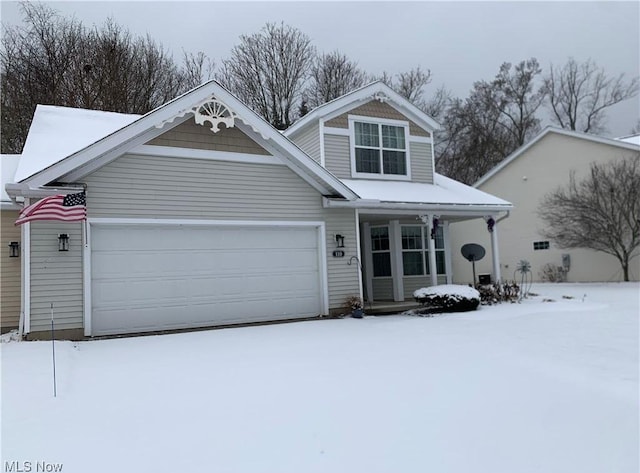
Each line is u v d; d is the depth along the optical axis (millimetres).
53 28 21812
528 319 9688
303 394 4656
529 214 20828
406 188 13320
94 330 8609
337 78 29297
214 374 5500
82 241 8562
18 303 10383
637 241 17156
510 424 3848
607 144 18109
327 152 12922
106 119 11719
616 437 3590
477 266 22750
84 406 4328
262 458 3229
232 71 26984
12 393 4715
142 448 3391
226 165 9953
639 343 7004
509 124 36375
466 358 6211
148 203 9148
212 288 9750
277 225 10445
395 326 9273
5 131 20188
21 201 9328
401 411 4145
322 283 10953
